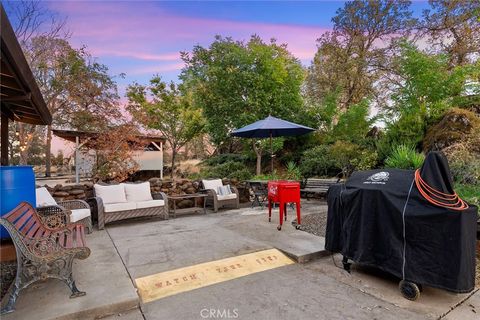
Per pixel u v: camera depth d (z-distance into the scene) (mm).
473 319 2029
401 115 8539
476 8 10367
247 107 10727
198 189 6797
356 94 13766
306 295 2395
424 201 2252
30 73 3049
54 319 1939
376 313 2109
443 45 11688
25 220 2367
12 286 2303
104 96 14625
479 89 7777
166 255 3293
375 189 2561
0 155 4824
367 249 2582
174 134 12859
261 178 8578
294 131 6441
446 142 6617
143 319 2037
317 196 7797
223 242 3787
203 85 11352
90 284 2455
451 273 2098
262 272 2889
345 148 8305
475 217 2203
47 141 19062
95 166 9156
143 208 5160
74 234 2666
